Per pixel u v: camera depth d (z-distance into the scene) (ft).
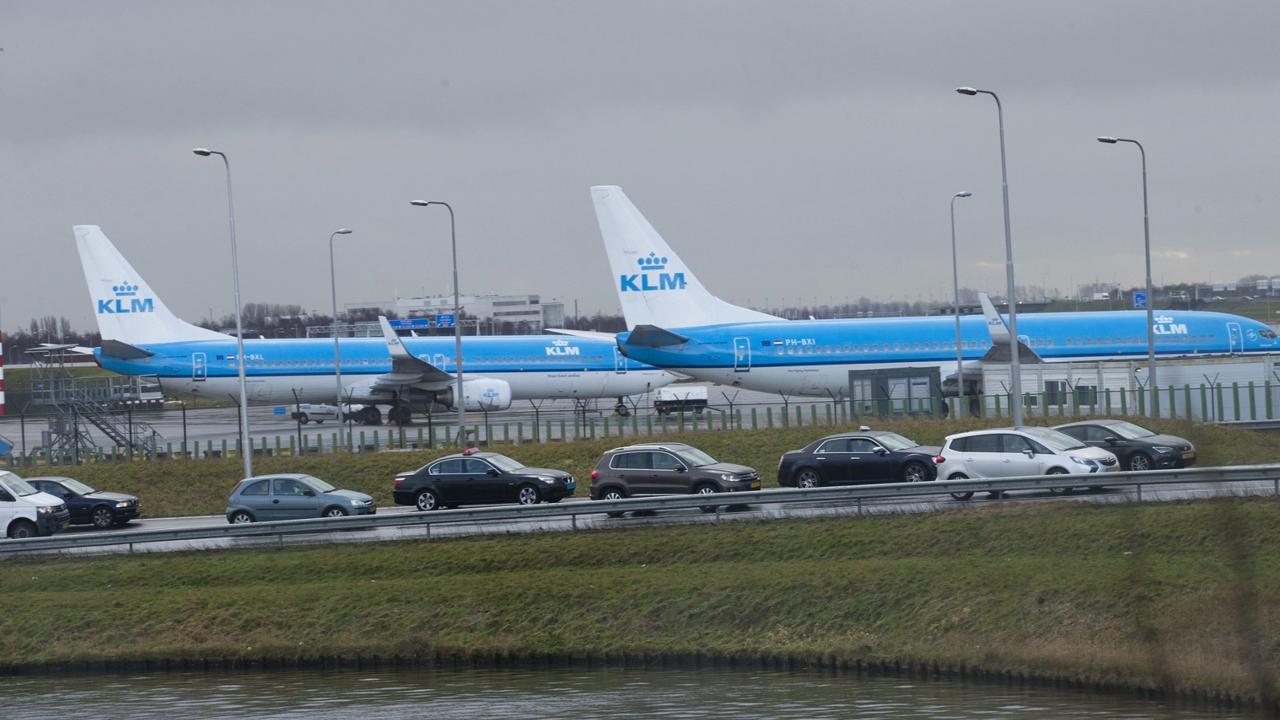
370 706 413.39
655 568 528.63
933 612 451.12
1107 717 355.15
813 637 455.22
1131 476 533.55
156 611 523.29
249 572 563.48
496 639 481.87
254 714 409.69
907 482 617.21
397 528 630.33
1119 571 447.83
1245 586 413.80
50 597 549.13
